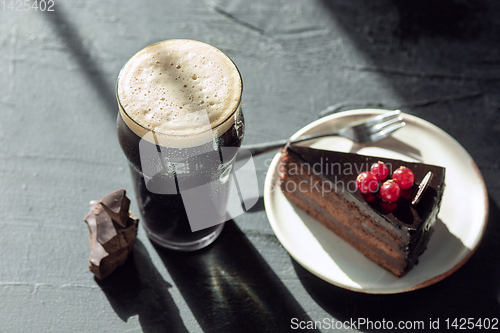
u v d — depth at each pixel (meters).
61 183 0.65
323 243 0.63
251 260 0.63
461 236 0.62
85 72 0.71
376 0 0.77
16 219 0.63
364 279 0.61
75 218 0.64
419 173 0.63
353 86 0.71
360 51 0.74
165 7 0.75
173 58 0.55
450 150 0.66
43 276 0.61
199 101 0.53
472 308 0.61
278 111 0.70
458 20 0.76
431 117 0.70
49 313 0.59
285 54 0.73
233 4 0.76
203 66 0.55
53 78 0.70
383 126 0.67
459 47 0.74
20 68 0.71
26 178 0.65
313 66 0.72
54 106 0.69
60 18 0.74
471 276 0.62
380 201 0.61
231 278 0.62
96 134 0.68
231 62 0.55
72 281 0.61
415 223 0.59
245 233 0.64
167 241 0.63
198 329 0.60
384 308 0.61
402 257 0.60
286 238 0.62
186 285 0.61
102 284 0.61
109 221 0.59
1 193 0.64
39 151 0.67
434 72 0.73
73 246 0.62
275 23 0.75
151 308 0.60
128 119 0.53
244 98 0.70
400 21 0.76
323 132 0.67
